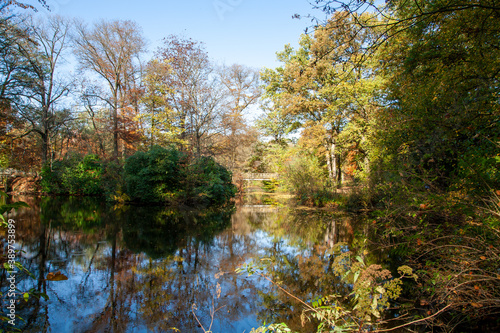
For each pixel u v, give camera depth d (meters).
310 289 4.14
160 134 23.12
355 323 2.27
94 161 18.42
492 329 2.85
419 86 6.51
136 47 23.66
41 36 20.11
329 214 12.63
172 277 4.50
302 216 12.05
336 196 15.55
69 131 22.78
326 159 27.39
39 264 4.83
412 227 4.39
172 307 3.55
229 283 4.34
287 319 3.33
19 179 19.92
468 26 5.30
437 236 4.09
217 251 6.09
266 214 12.73
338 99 20.97
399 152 6.20
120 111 23.48
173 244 6.50
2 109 15.41
